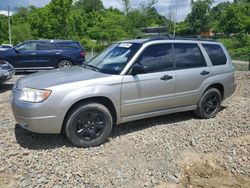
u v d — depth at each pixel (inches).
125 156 181.0
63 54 540.1
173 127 228.7
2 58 509.0
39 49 531.5
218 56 255.9
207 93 244.7
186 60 232.2
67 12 1400.1
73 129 183.9
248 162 182.4
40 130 177.8
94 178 156.0
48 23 1422.2
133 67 199.6
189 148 195.5
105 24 1952.5
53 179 153.3
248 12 2469.2
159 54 217.0
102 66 212.2
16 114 183.3
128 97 199.9
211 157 186.4
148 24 1806.1
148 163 174.2
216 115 260.2
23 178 154.3
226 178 166.1
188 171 170.2
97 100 191.9
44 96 174.9
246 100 318.3
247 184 161.2
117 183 153.2
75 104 183.9
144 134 213.9
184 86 227.9
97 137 191.3
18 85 192.4
